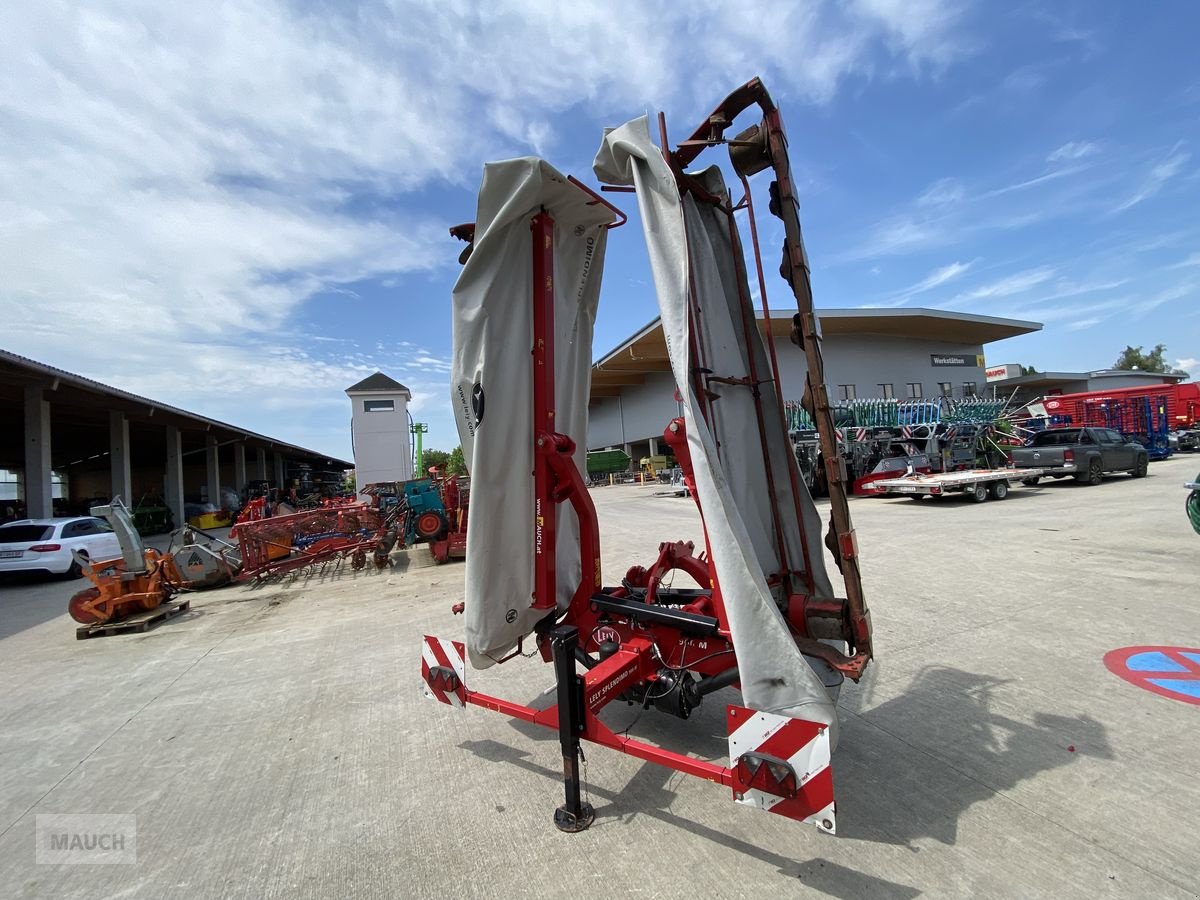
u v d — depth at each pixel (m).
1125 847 2.36
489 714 4.09
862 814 2.67
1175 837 2.39
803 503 3.32
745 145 2.86
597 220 3.67
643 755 2.58
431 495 11.57
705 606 3.57
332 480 55.97
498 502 3.14
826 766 2.11
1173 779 2.78
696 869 2.38
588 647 3.48
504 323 3.18
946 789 2.82
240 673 5.32
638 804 2.88
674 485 26.16
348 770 3.40
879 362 35.47
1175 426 29.09
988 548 8.33
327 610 7.82
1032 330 36.19
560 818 2.74
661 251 2.55
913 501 15.37
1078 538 8.62
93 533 13.33
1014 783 2.83
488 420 3.08
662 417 37.59
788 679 2.25
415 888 2.38
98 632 7.09
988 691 3.81
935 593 6.16
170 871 2.59
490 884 2.38
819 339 2.75
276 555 10.40
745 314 3.38
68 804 3.21
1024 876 2.23
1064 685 3.83
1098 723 3.33
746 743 2.30
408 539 11.65
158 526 22.95
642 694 3.30
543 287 3.33
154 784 3.38
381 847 2.67
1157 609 5.24
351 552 10.97
